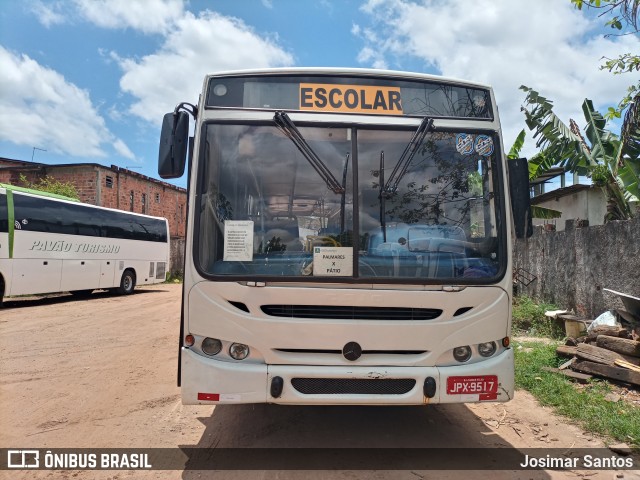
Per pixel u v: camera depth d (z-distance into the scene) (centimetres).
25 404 536
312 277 371
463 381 366
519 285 1323
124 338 938
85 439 439
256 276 369
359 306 370
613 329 644
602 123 1020
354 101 405
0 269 1388
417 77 415
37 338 936
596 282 912
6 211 1417
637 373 556
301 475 370
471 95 421
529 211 407
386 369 363
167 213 3306
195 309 370
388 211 391
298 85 405
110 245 1872
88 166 2545
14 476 367
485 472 377
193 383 361
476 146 411
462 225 397
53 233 1584
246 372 358
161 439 440
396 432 461
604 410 492
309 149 393
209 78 404
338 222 384
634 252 802
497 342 383
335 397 359
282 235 383
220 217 383
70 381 630
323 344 364
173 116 407
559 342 818
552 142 1050
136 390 590
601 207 1592
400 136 403
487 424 483
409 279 373
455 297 375
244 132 396
